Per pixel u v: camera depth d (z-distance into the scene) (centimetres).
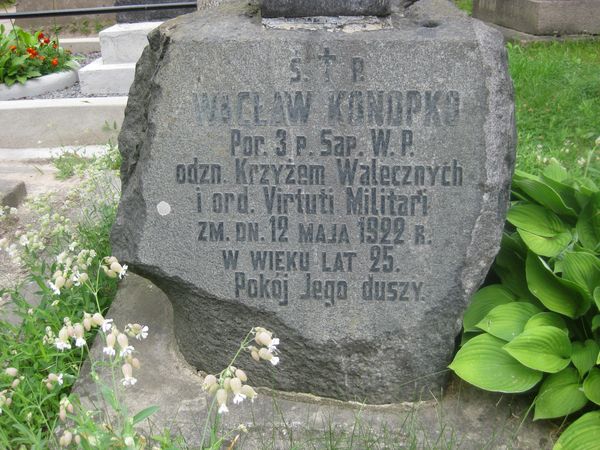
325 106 251
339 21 253
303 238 262
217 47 250
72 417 210
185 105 255
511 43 808
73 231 437
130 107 280
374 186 255
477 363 260
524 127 547
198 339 282
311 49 247
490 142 249
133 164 282
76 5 1009
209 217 263
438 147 251
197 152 259
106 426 206
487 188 252
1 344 305
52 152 593
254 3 282
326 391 274
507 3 864
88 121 609
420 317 263
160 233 266
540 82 622
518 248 301
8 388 280
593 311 272
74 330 202
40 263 402
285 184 258
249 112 254
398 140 251
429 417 265
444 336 266
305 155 255
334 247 262
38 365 292
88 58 830
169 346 302
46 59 714
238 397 192
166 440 215
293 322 268
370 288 263
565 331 265
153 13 737
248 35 251
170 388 279
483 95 247
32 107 605
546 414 250
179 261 268
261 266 266
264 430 260
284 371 274
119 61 689
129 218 270
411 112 249
